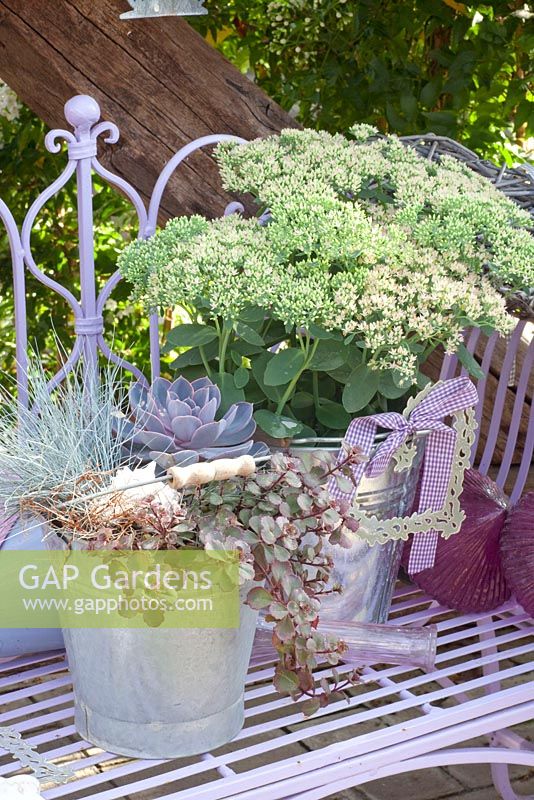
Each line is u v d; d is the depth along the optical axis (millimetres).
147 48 1847
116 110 1866
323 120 2457
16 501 1079
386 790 1735
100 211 2691
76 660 1062
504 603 1471
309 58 2459
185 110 1880
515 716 1209
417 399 1224
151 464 1030
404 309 1214
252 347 1281
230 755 1092
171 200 1906
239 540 980
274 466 1031
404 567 1458
